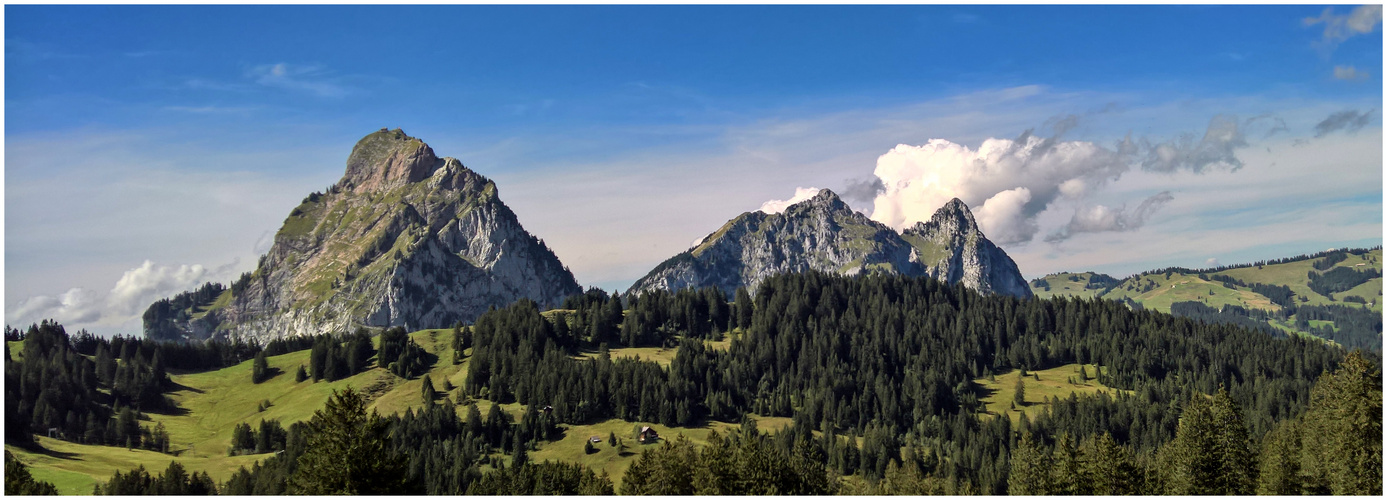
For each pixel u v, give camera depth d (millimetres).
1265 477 138250
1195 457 139000
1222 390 143000
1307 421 149250
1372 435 126438
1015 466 176125
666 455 152625
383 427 113688
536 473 191875
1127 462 146125
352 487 109438
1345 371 132750
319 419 113000
